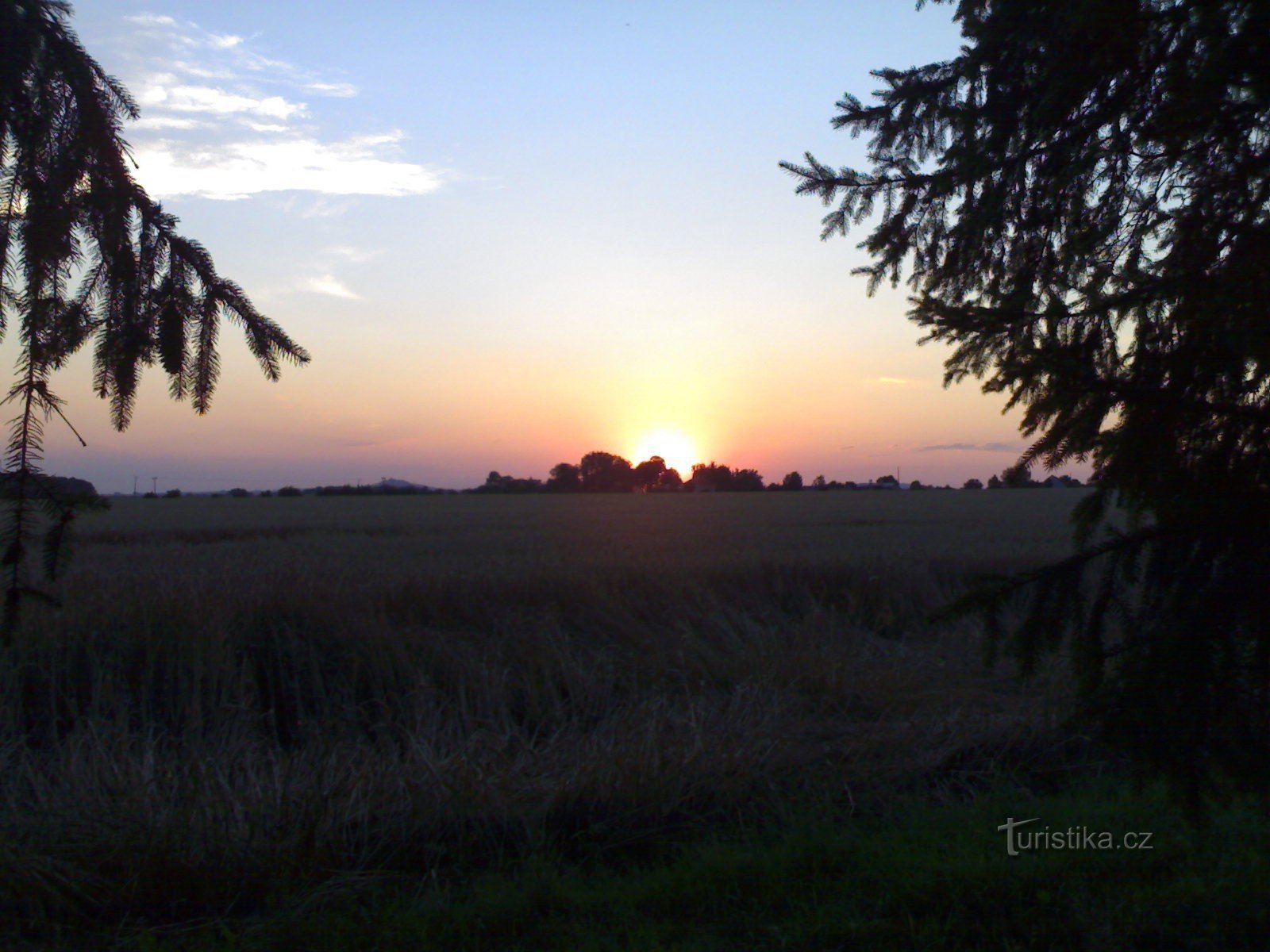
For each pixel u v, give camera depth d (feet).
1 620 8.71
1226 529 8.36
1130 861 12.58
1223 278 8.03
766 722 18.43
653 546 57.82
